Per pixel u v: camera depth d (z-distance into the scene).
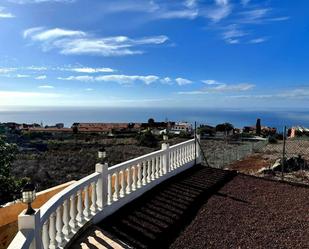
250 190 10.12
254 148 19.00
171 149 11.59
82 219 6.54
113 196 8.07
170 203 8.71
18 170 14.62
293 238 6.66
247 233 6.86
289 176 12.16
